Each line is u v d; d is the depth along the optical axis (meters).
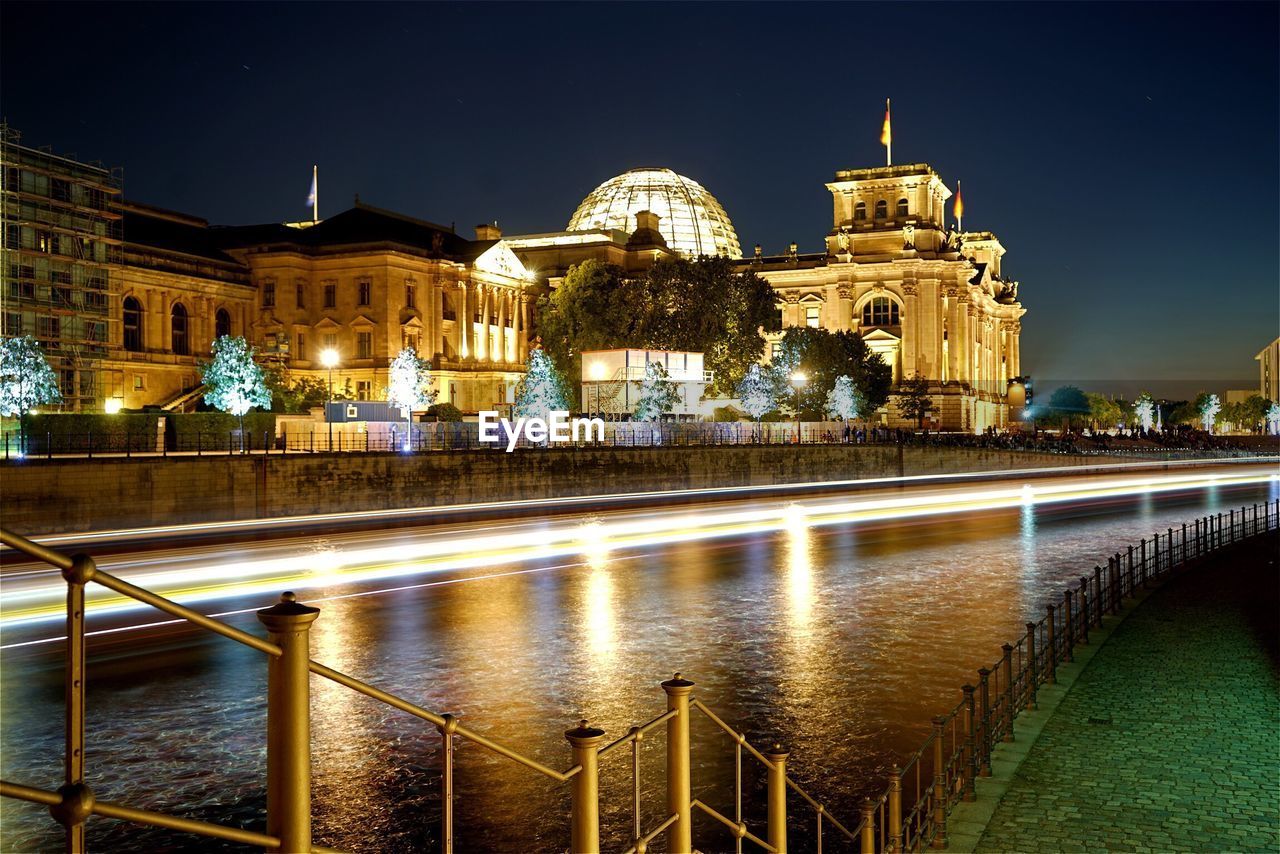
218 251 113.81
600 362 97.19
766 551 47.53
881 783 17.94
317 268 114.88
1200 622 29.95
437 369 117.12
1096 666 24.95
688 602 34.53
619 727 21.14
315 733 20.84
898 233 144.62
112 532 50.00
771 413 110.06
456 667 25.89
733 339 111.75
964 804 16.16
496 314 129.38
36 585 35.84
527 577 39.50
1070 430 182.88
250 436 66.12
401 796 17.61
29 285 77.38
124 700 22.95
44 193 78.50
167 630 29.81
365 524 55.53
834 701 22.81
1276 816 15.58
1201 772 17.53
